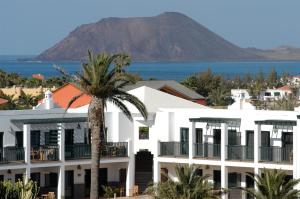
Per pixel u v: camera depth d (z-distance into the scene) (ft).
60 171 342.64
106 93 276.41
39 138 345.10
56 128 347.56
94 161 277.64
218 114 352.08
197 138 357.41
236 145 342.44
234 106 383.04
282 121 327.67
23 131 337.11
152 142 364.58
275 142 336.90
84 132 361.10
